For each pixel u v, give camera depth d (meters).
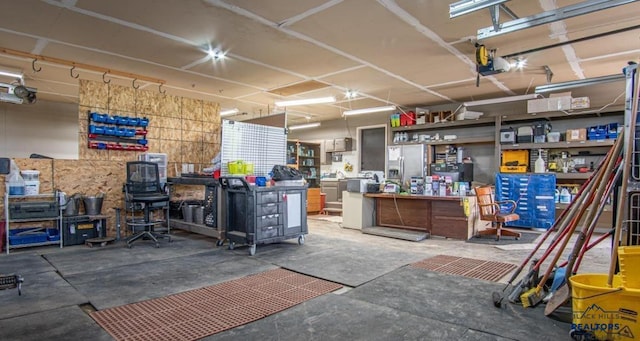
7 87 6.23
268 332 2.34
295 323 2.47
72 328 2.37
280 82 6.45
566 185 6.74
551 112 6.58
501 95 7.49
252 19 3.84
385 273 3.68
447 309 2.70
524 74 5.88
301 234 5.18
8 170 4.70
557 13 3.21
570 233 2.68
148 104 6.25
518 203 6.78
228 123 5.61
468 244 5.28
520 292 2.81
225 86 6.74
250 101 8.14
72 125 8.76
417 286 3.26
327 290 3.16
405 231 6.10
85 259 4.25
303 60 5.22
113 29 4.09
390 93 7.35
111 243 5.22
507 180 6.92
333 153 10.52
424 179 6.16
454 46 4.67
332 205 9.67
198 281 3.42
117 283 3.32
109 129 5.70
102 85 5.75
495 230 5.87
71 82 6.50
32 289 3.13
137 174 5.17
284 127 6.54
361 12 3.68
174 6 3.53
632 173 2.43
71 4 3.48
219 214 5.06
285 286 3.27
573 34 4.24
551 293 2.73
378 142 9.79
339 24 3.98
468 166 7.50
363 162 10.06
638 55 4.91
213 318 2.55
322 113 9.73
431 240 5.63
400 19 3.85
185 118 6.71
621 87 6.30
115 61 5.24
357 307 2.76
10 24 3.94
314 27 4.07
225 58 5.12
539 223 6.55
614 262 2.22
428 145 8.07
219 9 3.61
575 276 2.46
